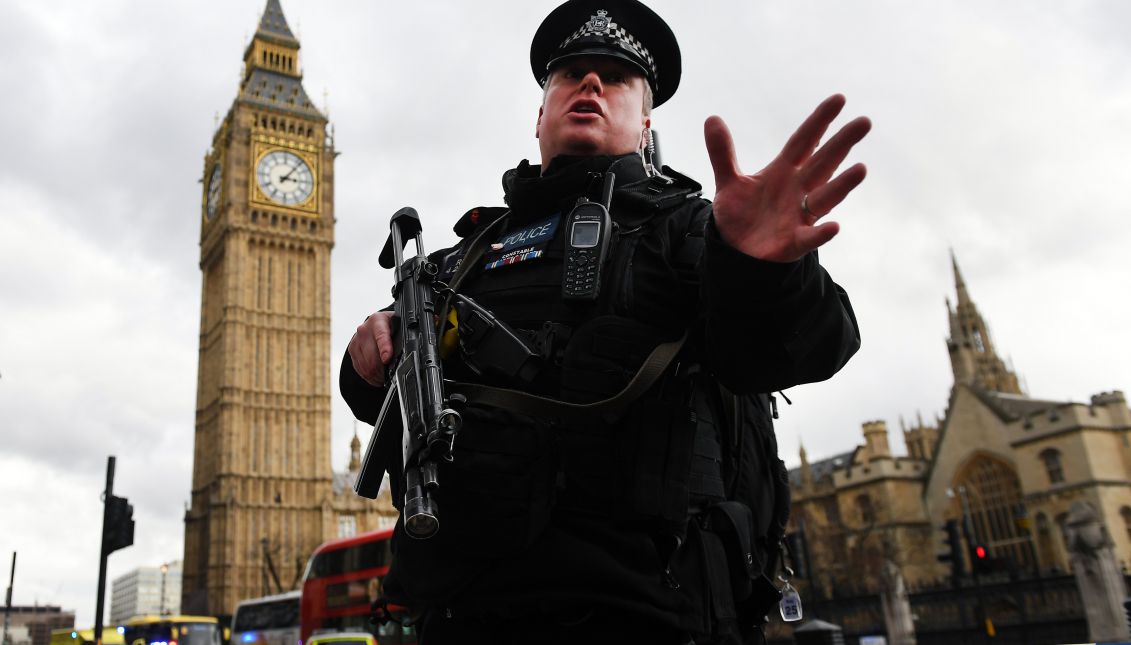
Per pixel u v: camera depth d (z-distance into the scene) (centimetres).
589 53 267
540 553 199
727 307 188
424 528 184
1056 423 5559
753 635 257
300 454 8288
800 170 179
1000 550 5797
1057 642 2534
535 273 240
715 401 243
